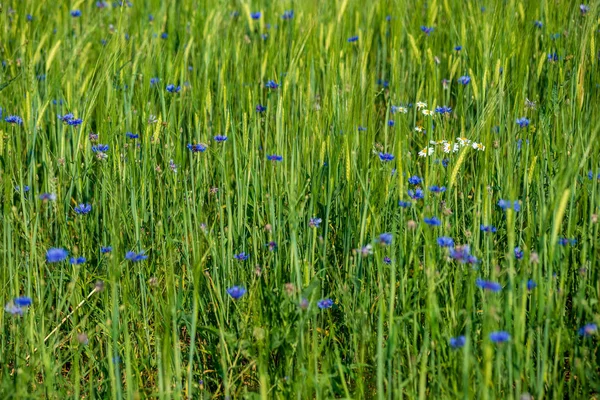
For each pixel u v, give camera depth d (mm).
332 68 3312
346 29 3791
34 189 3029
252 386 2740
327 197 2953
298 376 2611
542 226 2666
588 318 2672
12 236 2926
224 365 2621
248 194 3033
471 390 2529
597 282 2678
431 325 2549
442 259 2730
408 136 3082
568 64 3402
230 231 2861
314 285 2658
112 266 2672
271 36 3697
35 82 3229
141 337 2803
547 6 3510
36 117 3156
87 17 4008
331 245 2979
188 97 3486
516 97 3119
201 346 2812
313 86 3502
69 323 2873
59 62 3533
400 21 3602
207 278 2840
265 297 2713
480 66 3373
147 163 3041
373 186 2939
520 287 2621
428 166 3062
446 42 3781
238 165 3004
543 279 2697
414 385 2584
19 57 3723
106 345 2812
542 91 3465
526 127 3066
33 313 2707
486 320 2506
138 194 3023
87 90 3318
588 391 2625
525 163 2916
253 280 2750
